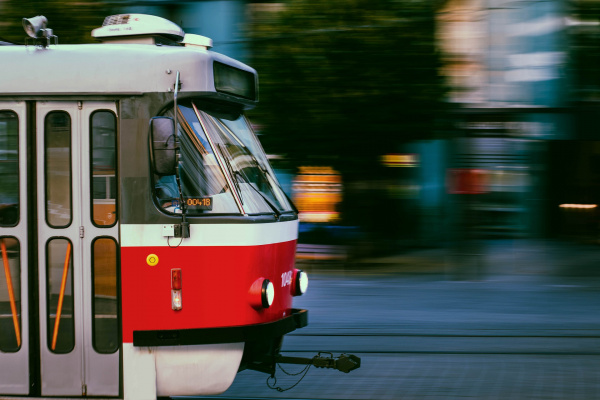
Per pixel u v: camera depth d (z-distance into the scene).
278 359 6.48
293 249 6.71
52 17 16.16
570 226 19.78
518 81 18.30
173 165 5.62
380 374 7.99
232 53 17.59
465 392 7.33
